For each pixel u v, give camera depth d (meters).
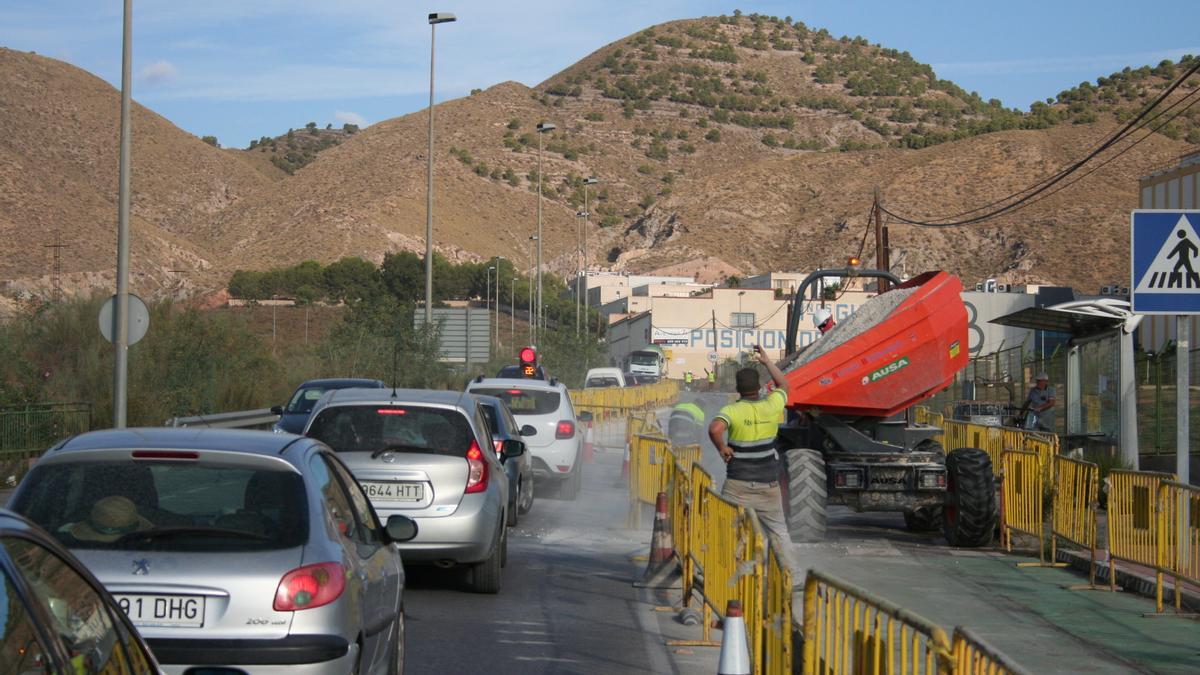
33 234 104.31
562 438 20.03
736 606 5.56
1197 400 30.25
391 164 186.75
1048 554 14.55
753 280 110.88
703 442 26.72
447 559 10.85
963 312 15.34
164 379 29.70
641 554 14.14
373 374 40.53
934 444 15.84
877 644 4.85
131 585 5.84
